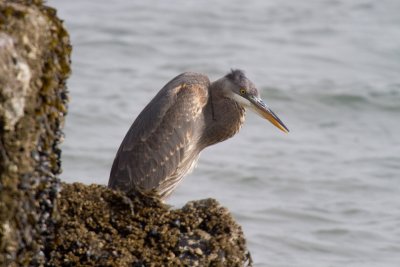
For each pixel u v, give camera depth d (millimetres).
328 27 27516
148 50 23922
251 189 16188
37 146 6676
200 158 17422
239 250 7738
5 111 6332
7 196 6473
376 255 13578
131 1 28891
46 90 6715
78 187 7820
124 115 18938
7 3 6676
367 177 16938
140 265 7398
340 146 18672
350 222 14852
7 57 6328
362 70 23578
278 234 14094
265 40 25859
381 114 20688
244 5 29594
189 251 7547
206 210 7863
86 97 19875
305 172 17047
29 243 6750
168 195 11039
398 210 15438
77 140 17453
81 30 25094
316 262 13148
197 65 22953
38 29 6633
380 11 29547
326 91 21562
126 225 7664
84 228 7500
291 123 20062
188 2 29469
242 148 18234
